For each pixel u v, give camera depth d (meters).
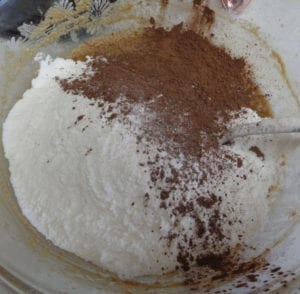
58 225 0.19
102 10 0.25
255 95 0.24
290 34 0.24
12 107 0.23
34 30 0.24
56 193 0.19
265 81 0.24
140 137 0.19
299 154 0.21
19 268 0.17
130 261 0.19
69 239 0.19
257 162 0.21
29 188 0.20
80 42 0.25
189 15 0.25
